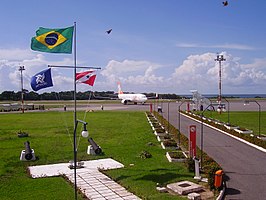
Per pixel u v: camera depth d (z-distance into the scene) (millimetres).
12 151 21422
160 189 12484
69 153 20453
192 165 15352
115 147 22391
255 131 29984
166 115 50500
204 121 38688
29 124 39156
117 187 13047
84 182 13797
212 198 11656
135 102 90938
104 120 42906
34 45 13555
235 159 18375
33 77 13430
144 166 16500
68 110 64625
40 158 18969
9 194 12273
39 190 12750
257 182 13781
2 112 61469
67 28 13641
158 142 24469
